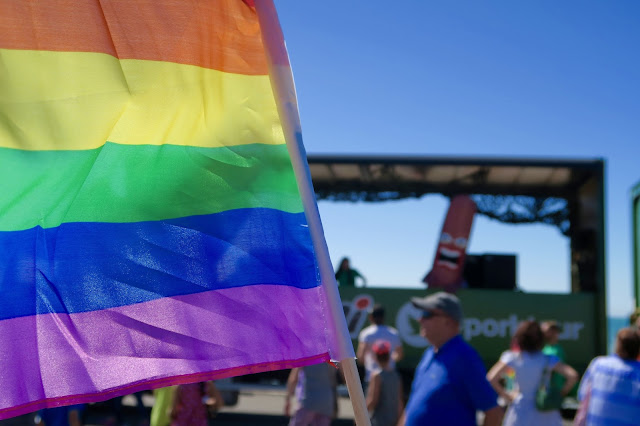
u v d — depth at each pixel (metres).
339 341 2.28
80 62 2.26
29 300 2.14
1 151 2.15
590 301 12.09
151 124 2.32
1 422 5.80
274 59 2.38
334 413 6.99
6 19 2.21
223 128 2.39
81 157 2.23
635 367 5.00
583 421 5.29
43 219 2.19
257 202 2.38
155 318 2.24
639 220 12.66
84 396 2.14
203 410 5.44
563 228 13.35
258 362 2.27
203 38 2.40
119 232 2.26
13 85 2.19
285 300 2.32
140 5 2.36
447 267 12.38
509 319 12.19
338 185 13.66
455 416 3.73
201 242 2.31
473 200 12.80
